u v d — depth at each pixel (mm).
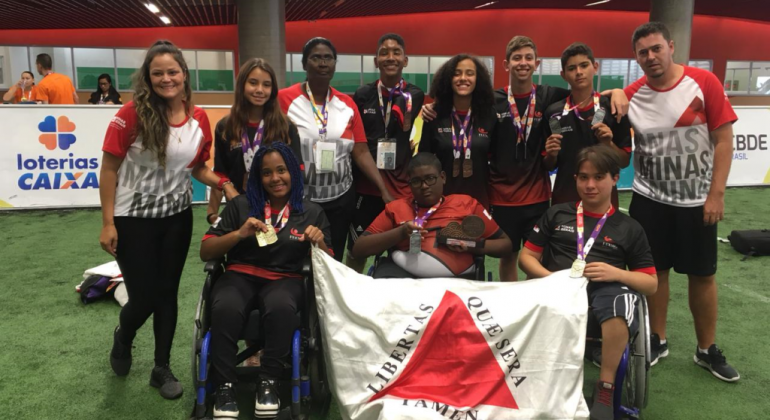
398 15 15844
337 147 3164
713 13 15742
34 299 4234
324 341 2432
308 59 3072
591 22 16500
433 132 3303
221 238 2553
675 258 3088
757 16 16312
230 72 15688
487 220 2904
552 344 2264
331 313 2412
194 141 2670
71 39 14938
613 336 2285
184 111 2668
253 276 2613
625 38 16766
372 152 3506
